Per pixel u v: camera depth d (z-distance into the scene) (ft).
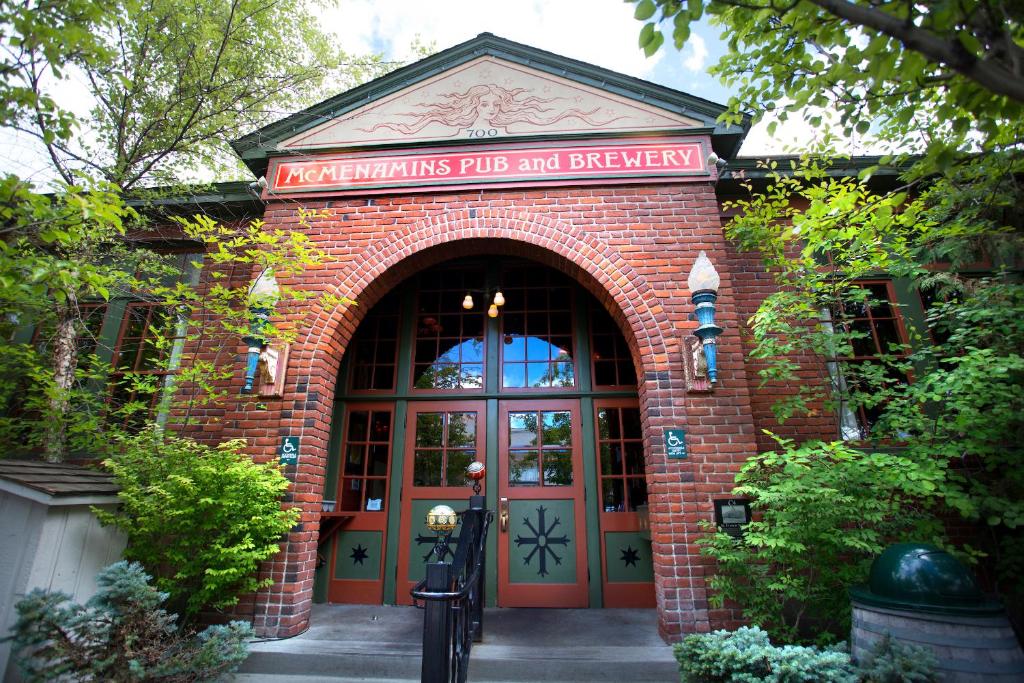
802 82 9.32
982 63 5.87
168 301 14.58
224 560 12.45
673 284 15.30
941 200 13.42
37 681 9.30
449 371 18.69
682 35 7.53
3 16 10.69
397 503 17.28
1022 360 10.91
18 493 11.24
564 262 16.44
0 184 9.80
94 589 12.28
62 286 11.24
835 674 8.56
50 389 15.12
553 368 18.40
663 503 13.44
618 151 16.72
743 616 12.61
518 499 17.01
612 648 12.26
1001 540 13.71
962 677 7.97
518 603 15.97
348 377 18.66
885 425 13.75
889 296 17.33
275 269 14.46
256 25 21.90
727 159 17.70
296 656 11.81
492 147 17.06
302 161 17.51
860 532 10.96
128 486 12.37
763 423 15.65
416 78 18.07
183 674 9.80
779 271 16.85
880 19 6.08
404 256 16.40
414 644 12.51
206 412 16.80
